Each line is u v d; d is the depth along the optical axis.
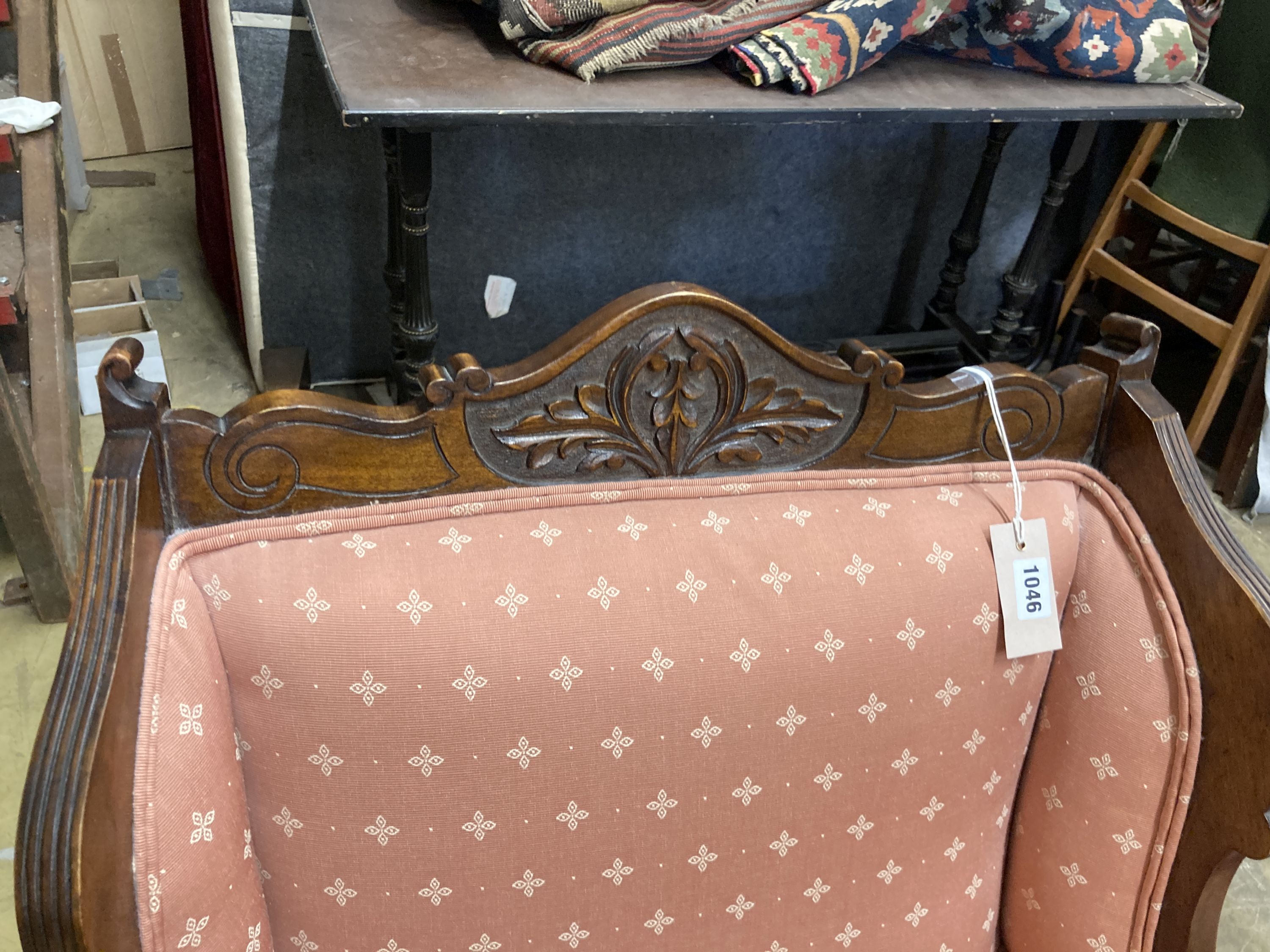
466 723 0.70
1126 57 1.58
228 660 0.68
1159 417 0.81
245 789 0.72
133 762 0.60
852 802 0.82
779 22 1.45
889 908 0.87
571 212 2.01
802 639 0.76
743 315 0.72
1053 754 0.89
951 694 0.81
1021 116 1.48
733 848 0.80
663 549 0.74
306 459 0.69
